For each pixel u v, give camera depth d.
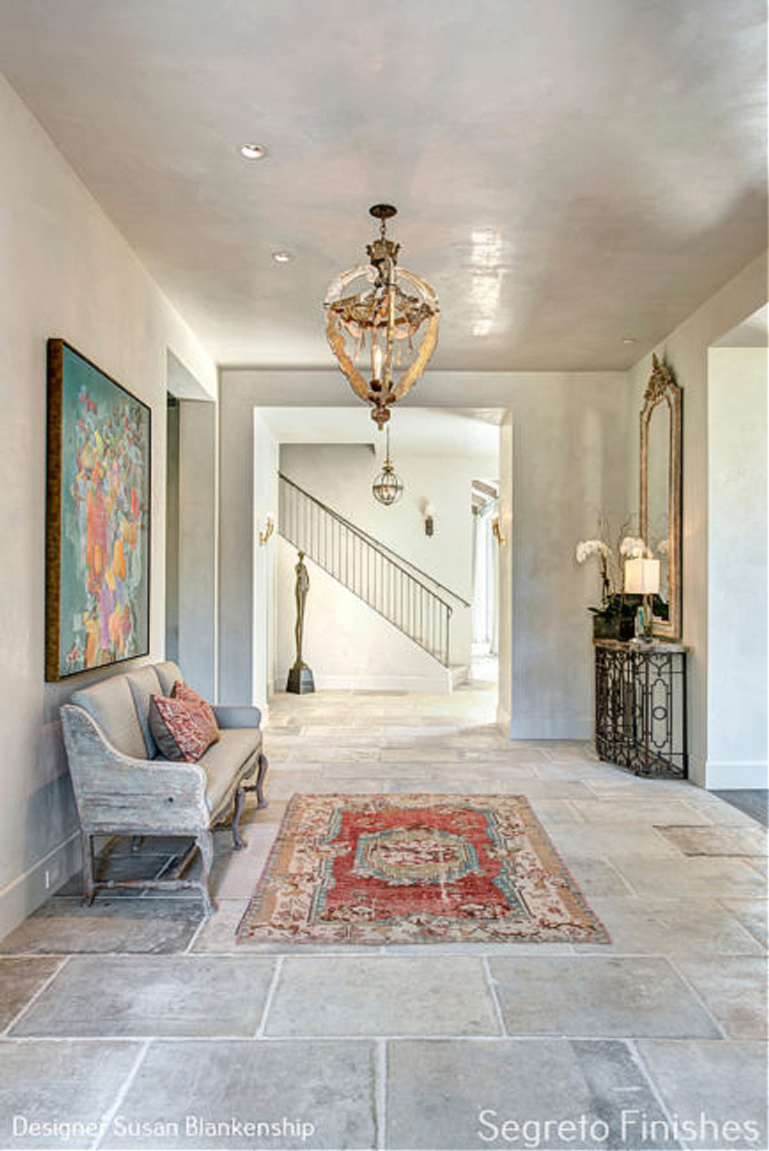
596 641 6.25
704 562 5.36
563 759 6.25
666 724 5.91
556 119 3.25
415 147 3.47
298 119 3.25
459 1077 2.18
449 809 4.78
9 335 3.02
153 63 2.89
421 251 4.58
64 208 3.58
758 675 5.30
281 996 2.61
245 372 7.21
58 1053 2.29
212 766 3.92
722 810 4.78
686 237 4.38
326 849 4.05
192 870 3.78
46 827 3.41
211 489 7.05
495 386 7.24
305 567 10.38
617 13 2.62
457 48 2.80
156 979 2.72
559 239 4.41
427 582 11.52
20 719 3.14
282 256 4.64
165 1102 2.07
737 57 2.84
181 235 4.36
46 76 2.96
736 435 5.30
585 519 7.22
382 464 11.48
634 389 7.02
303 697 9.76
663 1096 2.11
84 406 3.64
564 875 3.71
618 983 2.71
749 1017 2.50
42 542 3.32
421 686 10.56
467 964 2.84
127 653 4.27
